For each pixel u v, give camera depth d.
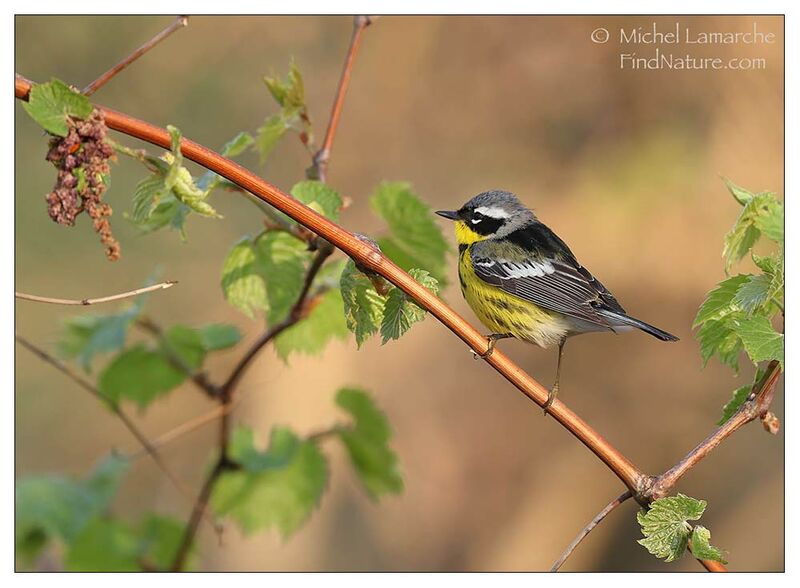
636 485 4.59
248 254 6.29
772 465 14.43
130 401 7.26
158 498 12.28
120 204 14.55
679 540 4.47
